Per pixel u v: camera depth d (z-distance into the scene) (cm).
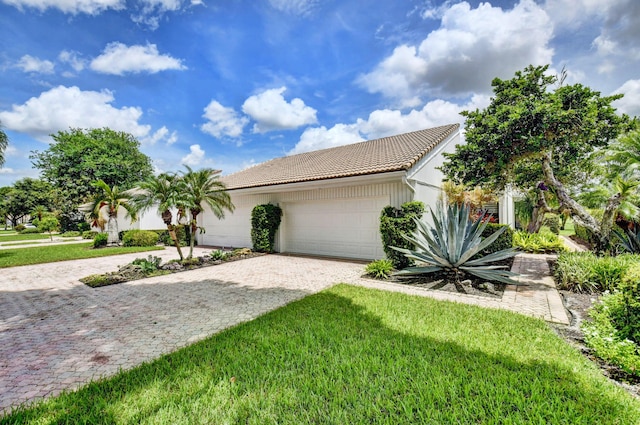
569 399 260
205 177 1136
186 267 1002
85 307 600
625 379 302
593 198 1150
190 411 263
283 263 1073
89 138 3291
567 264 683
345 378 304
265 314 519
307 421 244
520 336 403
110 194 1862
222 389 293
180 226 1752
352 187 1121
